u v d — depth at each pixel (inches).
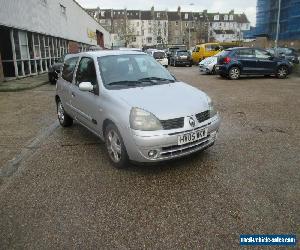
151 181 153.8
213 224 118.2
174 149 152.0
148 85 184.4
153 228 116.7
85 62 209.5
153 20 3553.2
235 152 190.4
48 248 107.0
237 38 3228.3
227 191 141.9
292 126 250.4
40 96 436.5
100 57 199.5
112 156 173.9
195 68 1056.2
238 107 331.6
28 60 700.0
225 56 615.5
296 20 2021.4
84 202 135.6
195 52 1218.0
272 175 157.6
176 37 3602.4
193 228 116.1
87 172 166.4
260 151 191.8
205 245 107.0
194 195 139.2
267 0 2298.2
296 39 1964.8
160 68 211.9
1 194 144.9
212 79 639.1
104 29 2331.4
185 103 160.2
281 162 174.2
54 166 176.2
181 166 170.2
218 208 128.5
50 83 589.0
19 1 639.1
